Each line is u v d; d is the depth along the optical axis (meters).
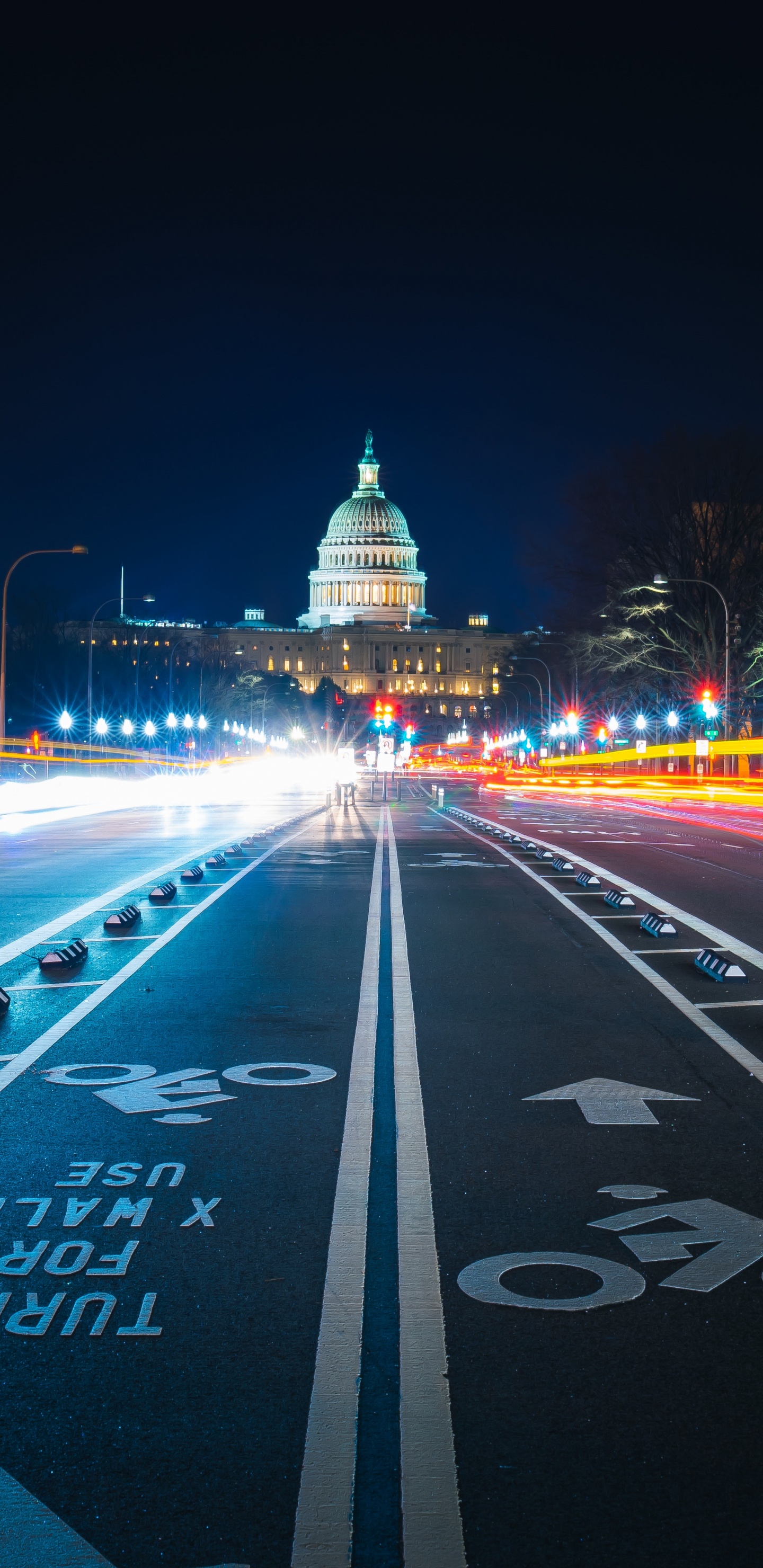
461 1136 6.87
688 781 69.62
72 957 12.60
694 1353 4.25
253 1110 7.39
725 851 28.39
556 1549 3.19
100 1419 3.79
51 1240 5.26
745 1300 4.68
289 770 145.50
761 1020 10.02
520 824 39.41
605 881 21.08
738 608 69.19
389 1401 3.91
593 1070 8.41
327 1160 6.43
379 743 59.50
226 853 25.94
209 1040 9.25
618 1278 4.88
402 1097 7.69
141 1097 7.65
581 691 107.94
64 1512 3.32
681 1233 5.38
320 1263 5.04
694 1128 7.04
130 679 145.62
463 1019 10.02
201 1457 3.59
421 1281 4.86
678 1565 3.14
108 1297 4.68
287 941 14.19
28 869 22.08
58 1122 7.10
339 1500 3.38
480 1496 3.41
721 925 15.66
